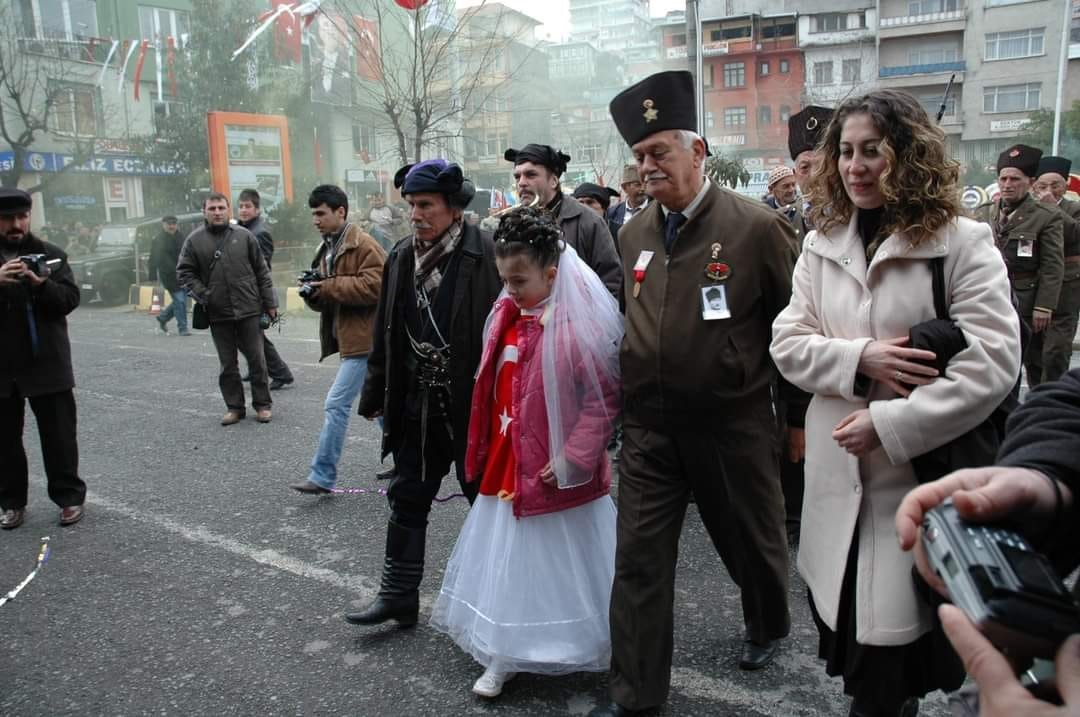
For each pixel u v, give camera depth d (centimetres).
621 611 257
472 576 289
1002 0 4100
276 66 2756
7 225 434
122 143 2731
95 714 279
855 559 204
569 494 273
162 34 2927
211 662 311
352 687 291
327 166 3028
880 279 200
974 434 191
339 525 451
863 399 199
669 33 5297
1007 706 76
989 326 185
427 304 310
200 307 666
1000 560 83
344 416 484
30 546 432
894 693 199
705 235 254
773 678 287
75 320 1509
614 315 277
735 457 256
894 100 194
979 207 614
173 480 538
